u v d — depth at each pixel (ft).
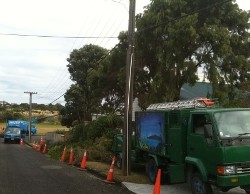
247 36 87.30
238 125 36.17
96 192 44.60
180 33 78.54
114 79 114.42
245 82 87.40
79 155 79.30
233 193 41.39
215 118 36.22
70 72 178.70
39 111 442.09
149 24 84.38
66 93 176.14
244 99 86.69
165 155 46.24
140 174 58.08
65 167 73.20
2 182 51.49
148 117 52.16
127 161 56.75
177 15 82.38
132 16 57.72
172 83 83.10
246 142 35.09
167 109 48.96
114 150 67.62
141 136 55.01
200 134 38.01
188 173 40.60
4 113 389.60
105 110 128.16
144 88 101.09
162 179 48.39
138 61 91.61
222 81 83.35
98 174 61.21
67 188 47.24
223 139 34.86
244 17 85.87
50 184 50.37
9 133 192.75
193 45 81.46
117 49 106.63
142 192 44.11
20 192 43.91
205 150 36.83
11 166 72.74
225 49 80.12
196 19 79.05
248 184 34.37
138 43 87.10
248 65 84.79
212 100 48.19
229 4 85.20
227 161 34.17
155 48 86.48
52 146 122.93
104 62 112.98
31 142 186.60
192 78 81.97
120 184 50.44
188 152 40.29
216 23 83.56
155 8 84.43
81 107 174.50
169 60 81.30
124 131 57.11
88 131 103.35
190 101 45.16
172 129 44.50
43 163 81.00
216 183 34.86
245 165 34.55
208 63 81.66
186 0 83.71
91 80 122.93
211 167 35.73
